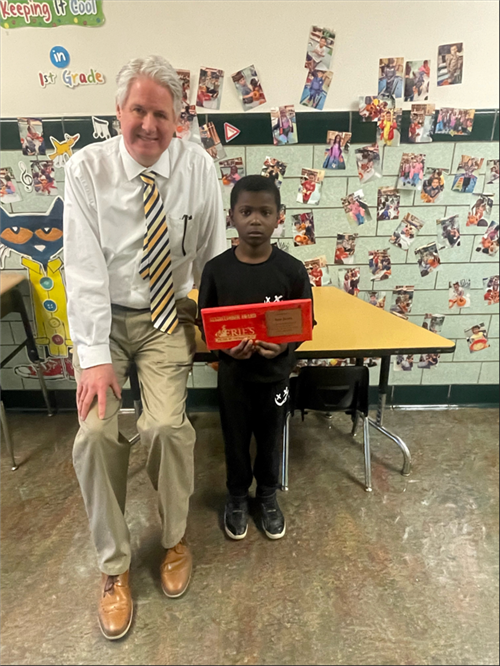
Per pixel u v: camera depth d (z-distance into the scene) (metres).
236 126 1.77
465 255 1.99
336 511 1.63
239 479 1.49
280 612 1.28
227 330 1.18
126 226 1.28
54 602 1.32
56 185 1.84
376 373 2.23
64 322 2.07
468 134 1.79
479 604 1.30
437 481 1.78
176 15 1.62
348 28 1.66
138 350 1.40
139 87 1.09
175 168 1.28
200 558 1.45
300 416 2.21
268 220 1.19
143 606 1.30
